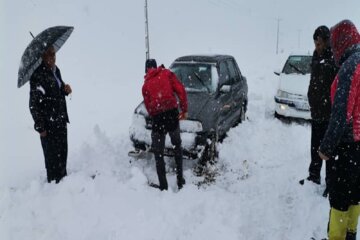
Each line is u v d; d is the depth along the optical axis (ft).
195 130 16.35
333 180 9.59
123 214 12.59
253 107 29.48
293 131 22.77
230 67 23.31
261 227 12.25
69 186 13.94
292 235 11.71
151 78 14.15
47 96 13.44
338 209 9.66
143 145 17.01
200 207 13.20
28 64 12.52
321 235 11.49
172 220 12.32
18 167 17.62
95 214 12.54
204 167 17.03
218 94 19.24
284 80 25.98
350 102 8.57
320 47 13.17
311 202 13.41
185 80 20.31
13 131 23.11
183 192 14.35
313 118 13.94
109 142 19.75
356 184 9.48
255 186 15.39
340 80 8.65
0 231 11.69
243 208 13.43
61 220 12.23
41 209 12.79
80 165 17.03
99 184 14.32
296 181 15.52
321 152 9.20
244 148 19.74
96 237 11.46
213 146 17.44
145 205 13.21
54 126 13.87
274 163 17.94
